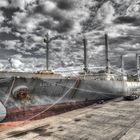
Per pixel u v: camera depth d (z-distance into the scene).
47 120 10.59
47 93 12.09
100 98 17.72
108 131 7.80
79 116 11.10
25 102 10.93
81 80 14.64
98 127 8.47
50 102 12.34
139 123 9.06
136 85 29.53
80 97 14.95
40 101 11.72
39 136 7.42
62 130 8.15
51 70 13.23
